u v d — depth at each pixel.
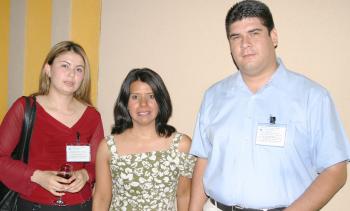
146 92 2.07
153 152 2.10
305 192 1.63
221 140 1.87
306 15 2.17
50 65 2.18
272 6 2.24
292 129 1.71
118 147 2.12
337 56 2.12
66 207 2.11
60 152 2.14
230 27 1.76
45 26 3.06
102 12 2.80
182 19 2.51
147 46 2.65
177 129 2.58
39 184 2.04
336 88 2.13
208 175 1.93
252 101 1.82
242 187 1.76
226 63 2.39
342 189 2.18
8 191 2.14
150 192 2.09
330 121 1.64
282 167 1.71
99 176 2.18
